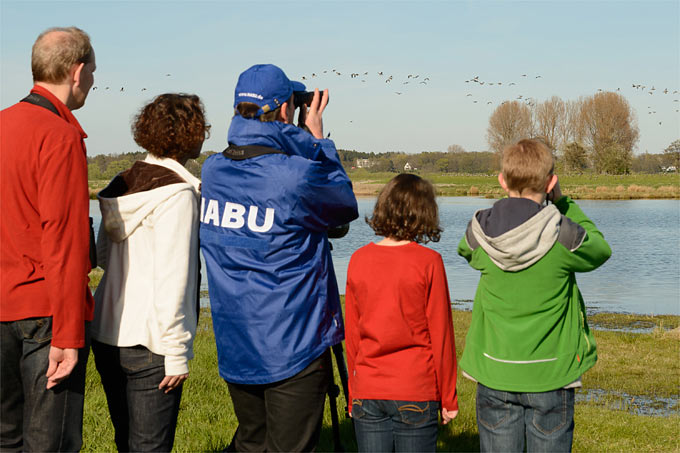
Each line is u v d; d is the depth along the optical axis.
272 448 2.76
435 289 2.85
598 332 12.44
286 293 2.70
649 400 7.81
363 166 153.88
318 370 2.75
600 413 6.32
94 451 4.12
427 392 2.83
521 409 2.86
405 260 2.86
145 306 2.80
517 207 2.81
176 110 2.92
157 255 2.74
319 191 2.70
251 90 2.85
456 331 11.10
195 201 2.86
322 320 2.78
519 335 2.80
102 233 2.99
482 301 2.94
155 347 2.76
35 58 2.76
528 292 2.78
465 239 3.01
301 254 2.75
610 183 89.38
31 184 2.60
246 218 2.75
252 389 2.85
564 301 2.81
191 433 4.51
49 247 2.55
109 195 2.88
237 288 2.75
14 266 2.62
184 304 2.76
